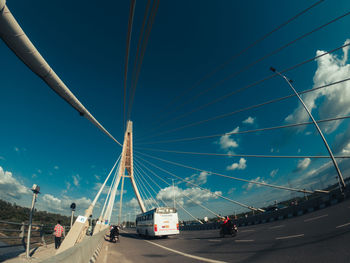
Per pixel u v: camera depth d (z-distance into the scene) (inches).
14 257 367.2
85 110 422.3
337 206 713.0
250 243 433.4
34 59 233.8
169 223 864.9
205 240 643.5
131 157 2578.7
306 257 245.0
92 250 338.6
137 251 495.5
